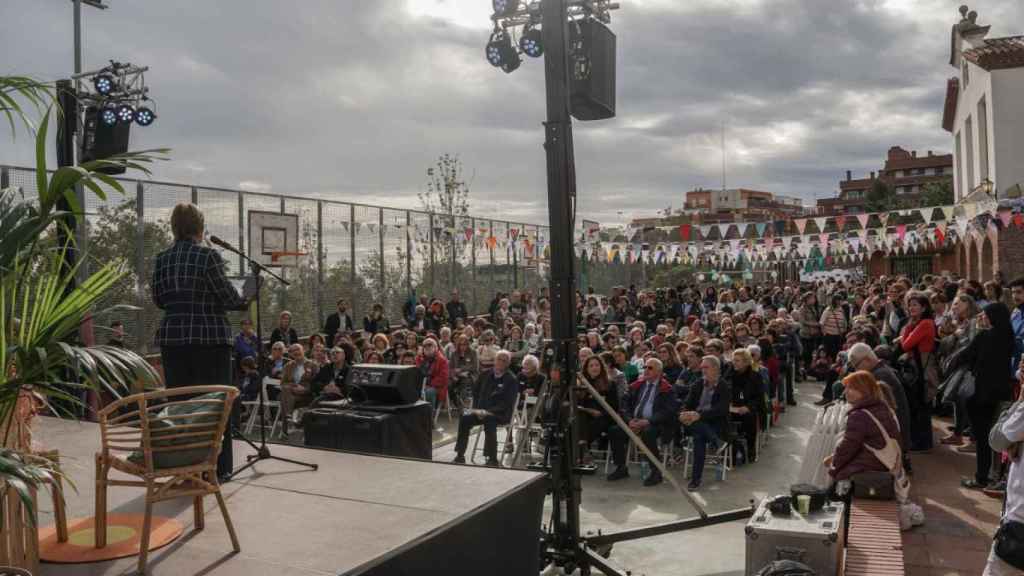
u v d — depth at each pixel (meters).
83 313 3.33
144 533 3.69
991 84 22.27
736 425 9.91
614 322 21.30
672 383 11.38
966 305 9.43
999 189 22.05
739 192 113.69
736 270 39.69
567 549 6.24
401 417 7.73
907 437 8.41
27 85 3.27
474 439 11.86
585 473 6.31
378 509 4.61
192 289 4.97
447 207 28.78
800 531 4.92
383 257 18.80
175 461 3.86
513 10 6.73
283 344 13.27
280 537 4.12
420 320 17.83
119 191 3.48
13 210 3.28
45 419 6.74
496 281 23.89
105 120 11.20
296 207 16.12
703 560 6.80
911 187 108.12
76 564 3.76
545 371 6.54
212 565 3.74
